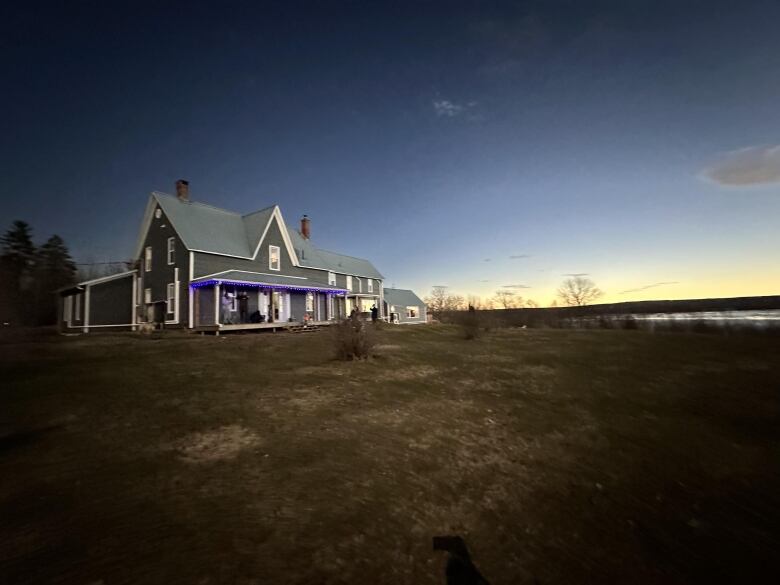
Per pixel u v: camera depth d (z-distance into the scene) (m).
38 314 38.31
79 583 2.82
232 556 3.25
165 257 25.53
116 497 3.98
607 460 6.01
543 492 4.98
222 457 5.10
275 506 4.06
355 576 3.20
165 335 21.00
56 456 4.86
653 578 3.55
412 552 3.61
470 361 13.96
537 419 7.69
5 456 4.82
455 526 4.11
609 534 4.20
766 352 16.80
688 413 8.33
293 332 24.25
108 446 5.23
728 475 5.64
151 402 7.36
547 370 12.62
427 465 5.41
